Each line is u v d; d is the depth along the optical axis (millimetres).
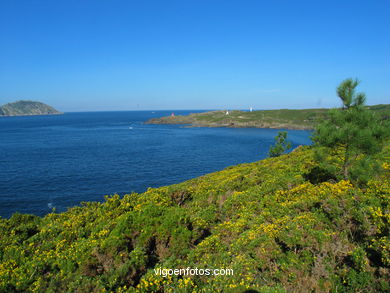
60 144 83625
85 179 42188
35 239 9836
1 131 131625
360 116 10914
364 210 7414
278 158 26547
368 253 6082
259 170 19984
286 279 5848
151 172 47656
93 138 101312
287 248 7031
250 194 12664
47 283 6746
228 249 7645
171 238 7980
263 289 5484
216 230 9062
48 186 37969
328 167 11711
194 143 87125
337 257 6250
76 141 91875
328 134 11469
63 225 10859
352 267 5879
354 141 10609
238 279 5875
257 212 10523
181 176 45156
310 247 6598
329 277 5605
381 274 5414
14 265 7789
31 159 58562
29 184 38781
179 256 7625
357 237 6973
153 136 108938
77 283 6426
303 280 5641
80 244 8195
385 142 10836
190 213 11500
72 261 7395
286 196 11375
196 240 8805
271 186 13180
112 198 13039
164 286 6039
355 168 10562
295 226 7426
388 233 6258
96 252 7496
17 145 80688
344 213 7906
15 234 10555
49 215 13320
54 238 9711
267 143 86750
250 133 119812
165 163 55531
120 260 7270
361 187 10211
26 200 32125
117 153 67438
